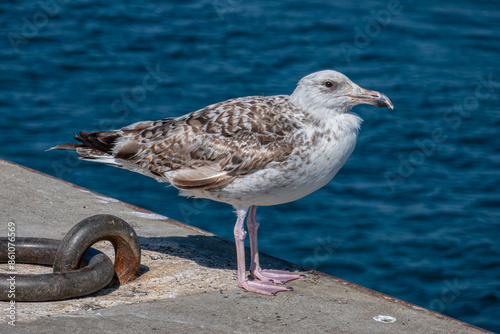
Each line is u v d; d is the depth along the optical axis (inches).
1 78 954.1
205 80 988.6
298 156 293.7
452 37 1230.3
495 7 1402.6
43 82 956.6
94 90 941.2
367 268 606.9
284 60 1083.9
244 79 997.8
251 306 279.6
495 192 737.6
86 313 261.4
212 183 297.3
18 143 793.6
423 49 1167.0
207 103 912.3
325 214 689.6
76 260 280.7
